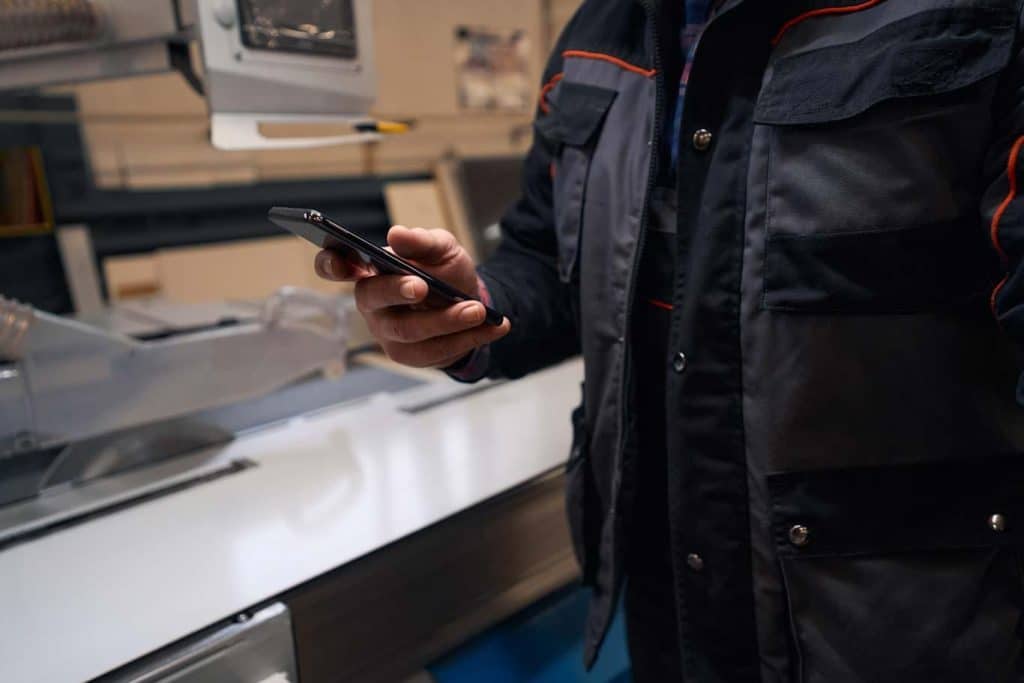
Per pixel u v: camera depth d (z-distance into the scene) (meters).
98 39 0.81
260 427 1.02
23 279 1.41
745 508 0.62
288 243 1.77
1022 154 0.45
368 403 1.12
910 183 0.50
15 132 1.37
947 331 0.53
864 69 0.52
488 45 2.07
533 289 0.78
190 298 1.60
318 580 0.64
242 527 0.73
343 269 0.55
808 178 0.54
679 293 0.62
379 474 0.85
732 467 0.62
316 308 1.00
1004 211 0.46
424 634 0.75
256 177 1.70
